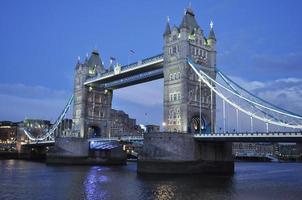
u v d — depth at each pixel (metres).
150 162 78.75
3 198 48.19
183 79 86.69
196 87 88.69
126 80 114.12
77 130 126.56
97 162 120.62
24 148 179.25
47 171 90.81
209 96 91.00
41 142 149.38
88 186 60.34
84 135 123.88
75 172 87.62
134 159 175.88
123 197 49.25
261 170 111.75
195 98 88.06
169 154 76.88
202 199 47.34
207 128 89.00
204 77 89.12
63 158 118.00
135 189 56.25
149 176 74.19
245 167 132.38
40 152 177.00
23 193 52.66
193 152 78.25
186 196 49.56
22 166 110.75
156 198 48.22
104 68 131.50
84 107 125.62
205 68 90.12
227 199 47.41
